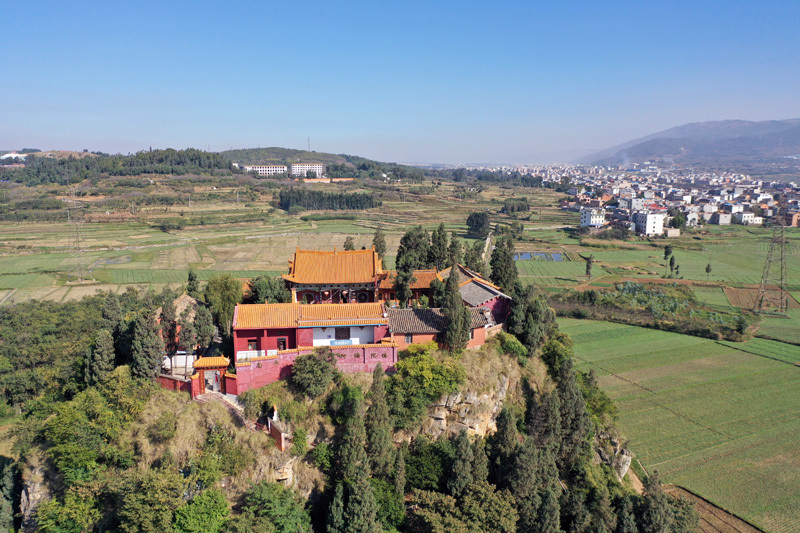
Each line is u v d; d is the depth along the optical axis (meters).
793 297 190.12
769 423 105.75
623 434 101.69
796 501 83.25
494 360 81.38
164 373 73.81
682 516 71.75
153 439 65.31
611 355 139.50
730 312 172.38
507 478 67.19
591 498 73.75
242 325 74.50
